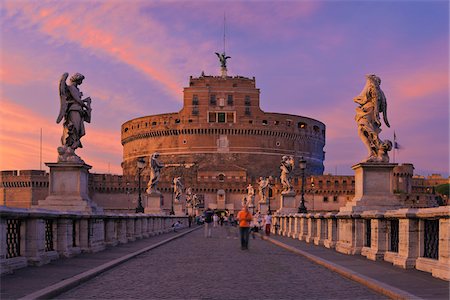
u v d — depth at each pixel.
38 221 15.09
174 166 163.38
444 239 12.68
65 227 17.50
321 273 15.11
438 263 13.05
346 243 20.45
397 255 15.49
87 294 11.38
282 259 19.67
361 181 21.44
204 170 156.75
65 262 16.17
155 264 17.56
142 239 32.41
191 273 15.10
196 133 165.25
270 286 12.62
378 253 17.09
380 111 22.02
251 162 164.38
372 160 21.36
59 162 20.94
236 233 47.81
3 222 12.95
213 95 167.12
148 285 12.70
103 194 145.75
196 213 122.12
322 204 149.12
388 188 21.27
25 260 14.60
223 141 164.62
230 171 156.50
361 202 21.02
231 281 13.46
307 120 177.00
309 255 19.59
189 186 151.88
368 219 19.28
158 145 170.12
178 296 11.19
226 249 25.31
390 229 16.98
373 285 11.94
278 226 45.81
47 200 20.66
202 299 10.86
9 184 138.88
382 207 20.92
